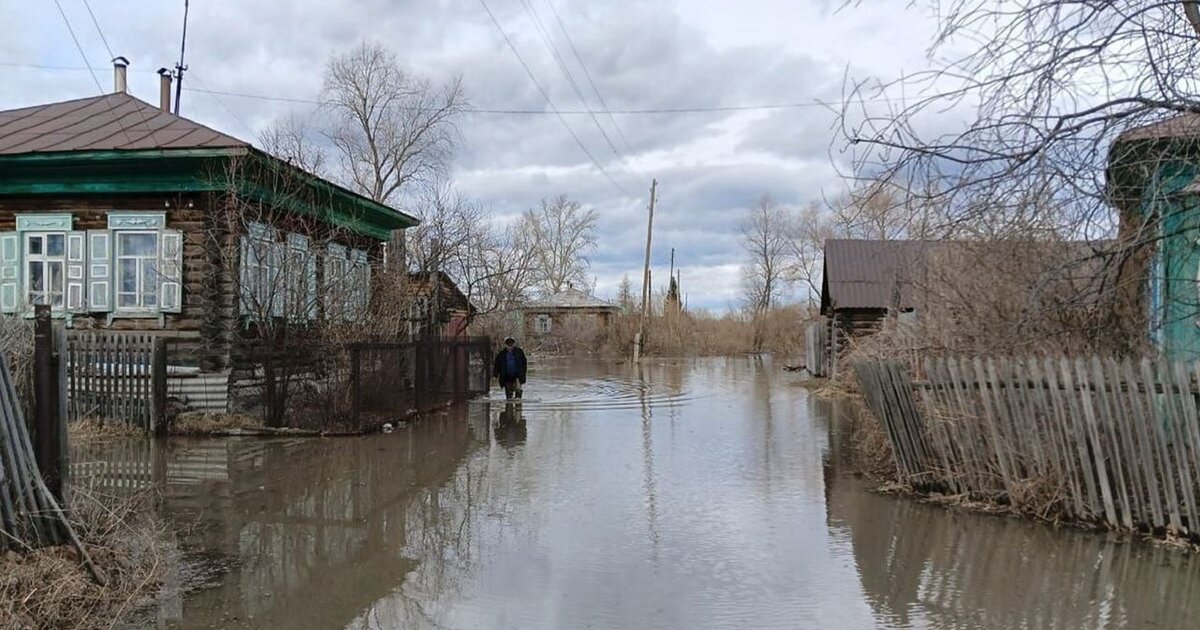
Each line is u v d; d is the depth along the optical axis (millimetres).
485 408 17547
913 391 8156
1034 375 7133
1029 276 6980
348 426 13094
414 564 6121
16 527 5156
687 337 53156
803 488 8805
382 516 7617
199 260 13922
